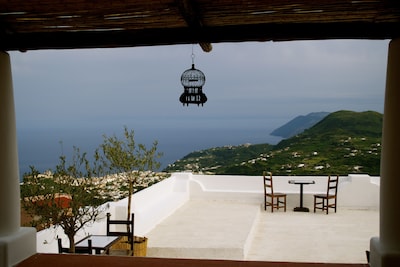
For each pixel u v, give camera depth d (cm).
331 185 1299
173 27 387
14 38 400
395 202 354
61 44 399
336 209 1231
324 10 351
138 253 739
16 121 419
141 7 357
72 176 575
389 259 349
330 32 364
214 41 381
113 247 739
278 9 354
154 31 387
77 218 571
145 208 1018
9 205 411
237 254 782
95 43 395
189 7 341
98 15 371
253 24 375
